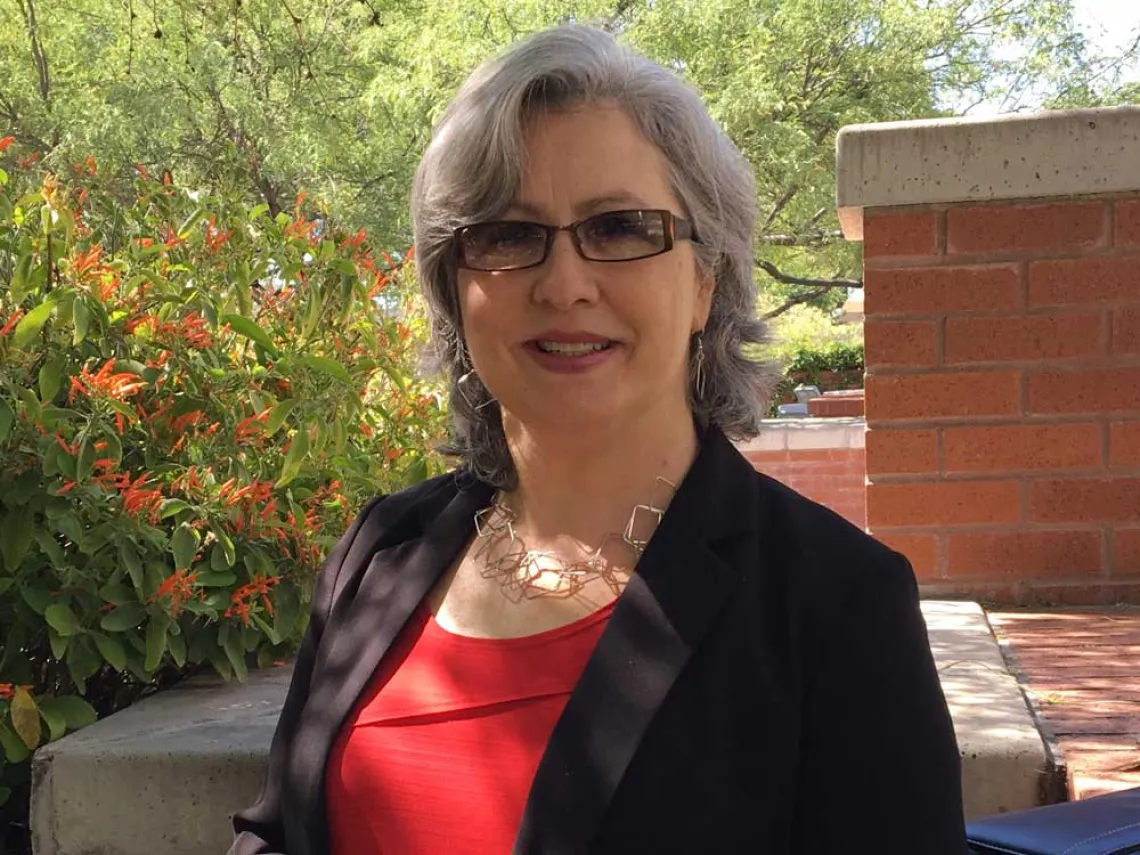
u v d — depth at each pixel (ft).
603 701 4.63
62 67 52.90
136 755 7.57
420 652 5.34
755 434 5.65
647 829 4.41
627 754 4.47
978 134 12.23
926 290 12.62
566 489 5.36
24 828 9.36
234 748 7.54
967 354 12.59
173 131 46.52
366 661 5.36
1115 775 6.60
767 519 4.96
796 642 4.59
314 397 10.34
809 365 68.39
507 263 5.06
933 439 12.71
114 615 8.82
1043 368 12.46
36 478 8.72
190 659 9.43
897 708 4.44
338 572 6.09
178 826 7.57
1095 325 12.34
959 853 4.35
